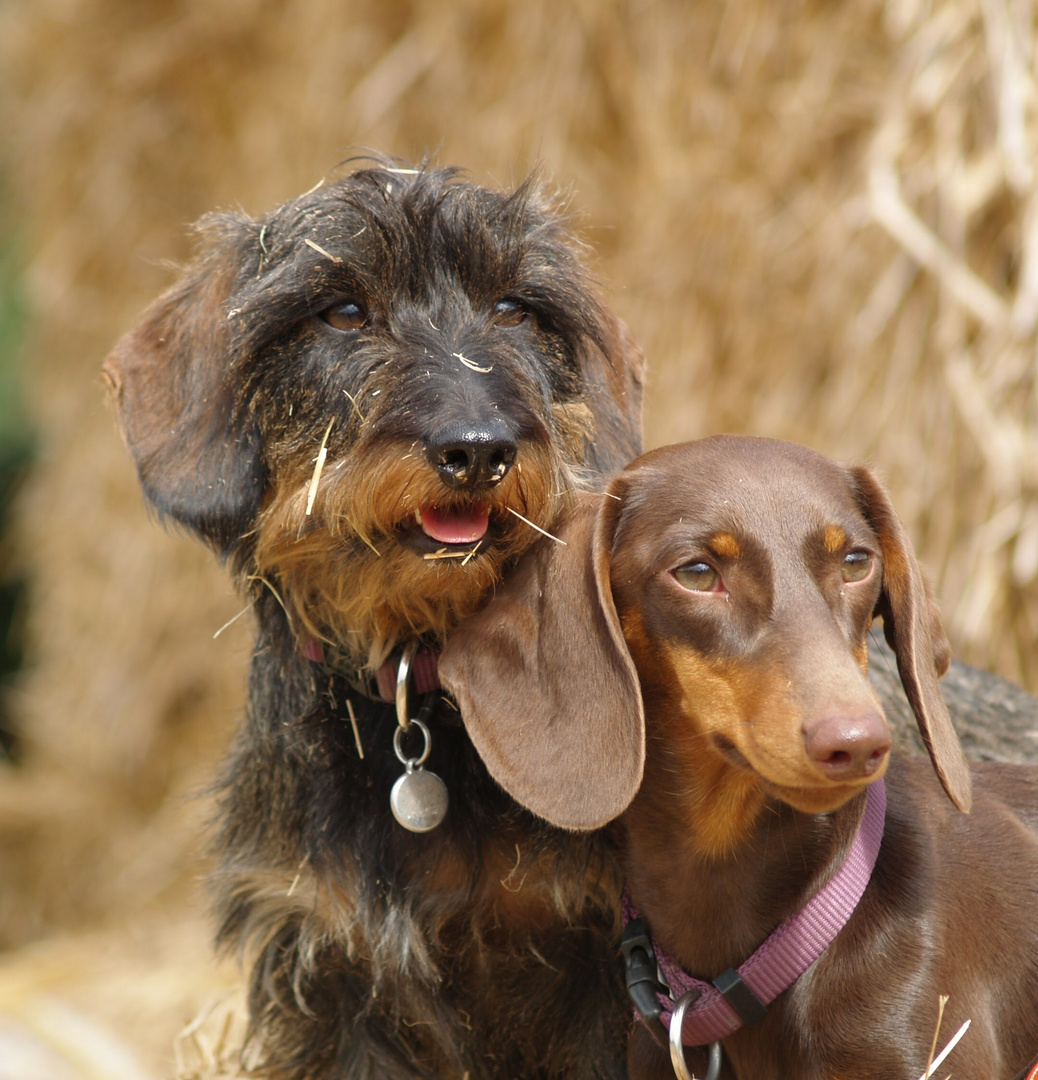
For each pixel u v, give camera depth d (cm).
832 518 354
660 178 772
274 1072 471
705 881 379
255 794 469
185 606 1052
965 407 640
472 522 409
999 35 644
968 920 370
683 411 758
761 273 726
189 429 468
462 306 449
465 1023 447
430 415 401
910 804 392
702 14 759
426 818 415
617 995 444
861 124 693
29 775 1173
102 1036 700
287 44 980
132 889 1034
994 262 654
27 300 1269
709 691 346
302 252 452
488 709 373
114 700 1084
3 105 1255
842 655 326
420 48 895
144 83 1071
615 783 353
